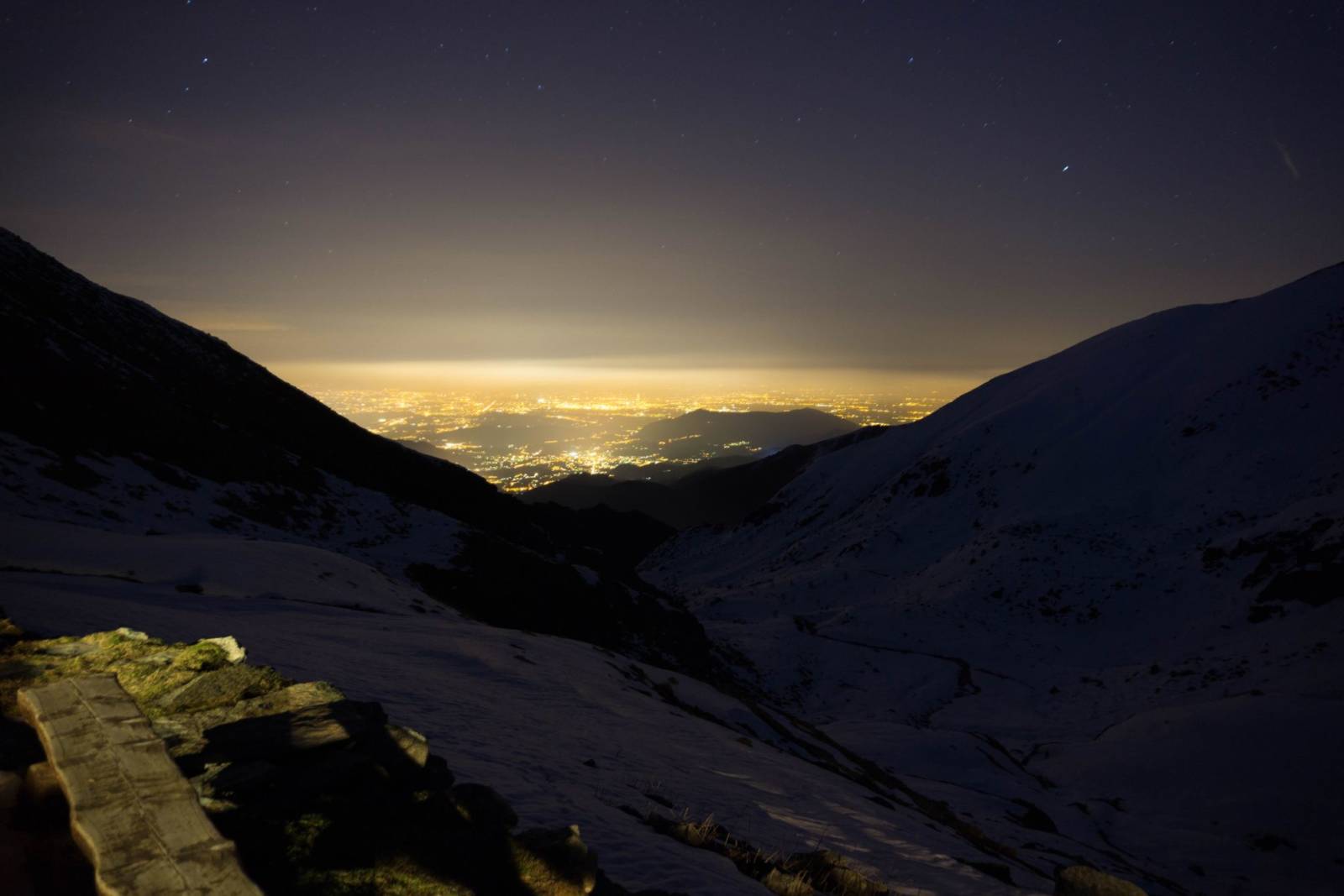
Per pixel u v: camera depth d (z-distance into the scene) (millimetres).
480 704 12492
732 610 105625
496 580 42438
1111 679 69938
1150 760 46625
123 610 11969
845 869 7367
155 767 2639
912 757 41688
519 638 23484
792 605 106688
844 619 88562
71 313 54281
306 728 3842
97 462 32406
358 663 13398
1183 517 102562
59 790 2689
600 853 5852
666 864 5926
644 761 11844
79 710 2965
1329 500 85188
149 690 4258
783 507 181875
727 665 62000
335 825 3242
